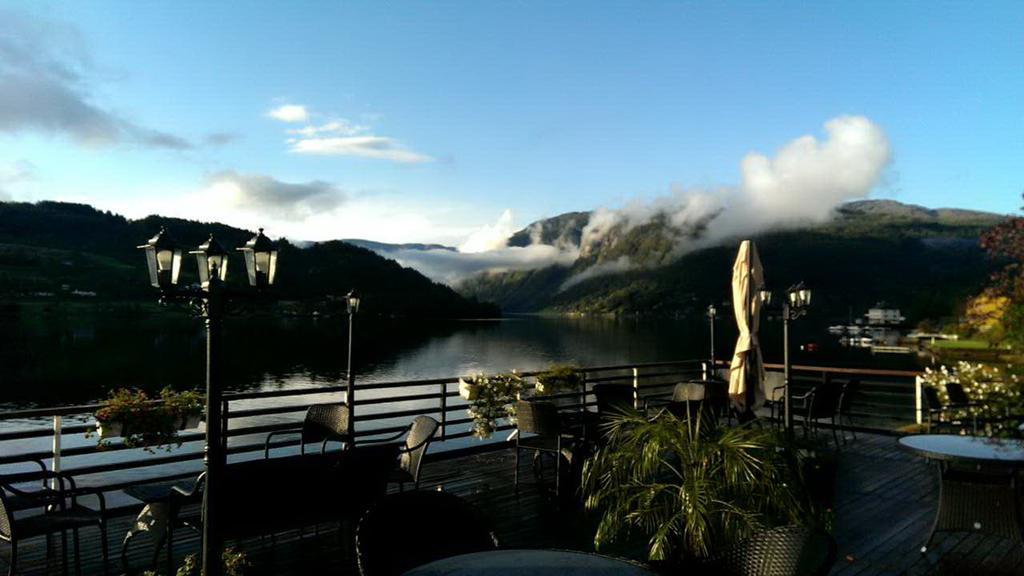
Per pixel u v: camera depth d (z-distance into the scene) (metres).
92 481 12.05
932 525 4.43
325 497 3.27
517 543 4.05
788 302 5.74
